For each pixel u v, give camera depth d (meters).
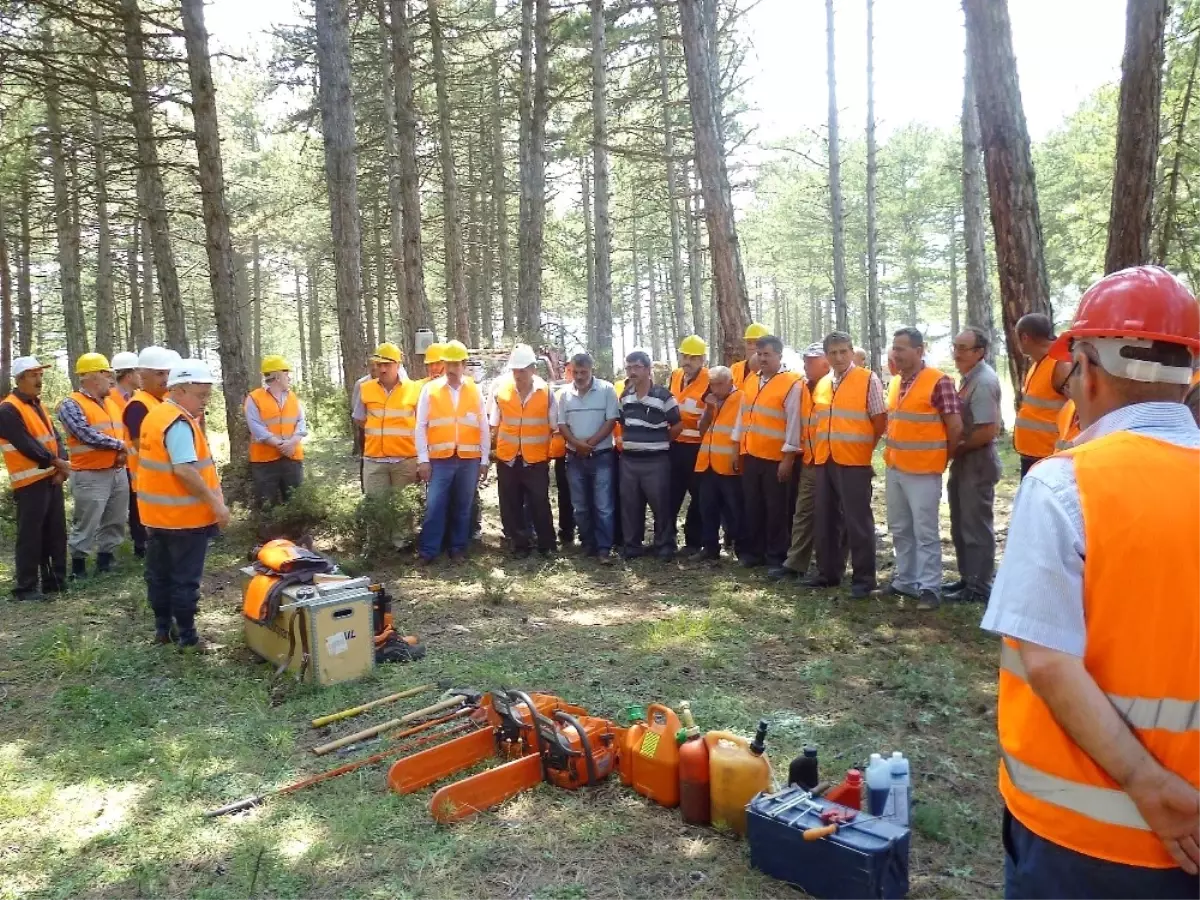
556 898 3.29
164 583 6.27
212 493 6.11
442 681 5.52
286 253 38.81
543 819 3.88
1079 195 26.86
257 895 3.38
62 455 8.36
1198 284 9.09
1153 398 1.76
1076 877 1.69
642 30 20.08
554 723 4.26
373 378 9.60
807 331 71.38
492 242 31.83
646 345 63.47
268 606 5.61
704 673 5.60
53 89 10.47
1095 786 1.67
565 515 9.48
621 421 8.63
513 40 22.39
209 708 5.25
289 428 9.52
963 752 4.48
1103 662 1.64
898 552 7.16
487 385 13.59
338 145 13.84
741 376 8.80
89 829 3.90
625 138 25.17
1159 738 1.62
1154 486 1.64
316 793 4.18
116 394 9.12
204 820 3.94
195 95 11.15
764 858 3.41
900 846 3.20
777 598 7.16
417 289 15.83
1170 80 10.68
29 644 6.36
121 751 4.56
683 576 8.09
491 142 28.47
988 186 7.13
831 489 7.30
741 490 8.36
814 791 3.55
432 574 8.32
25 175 17.86
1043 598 1.65
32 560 7.61
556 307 47.12
